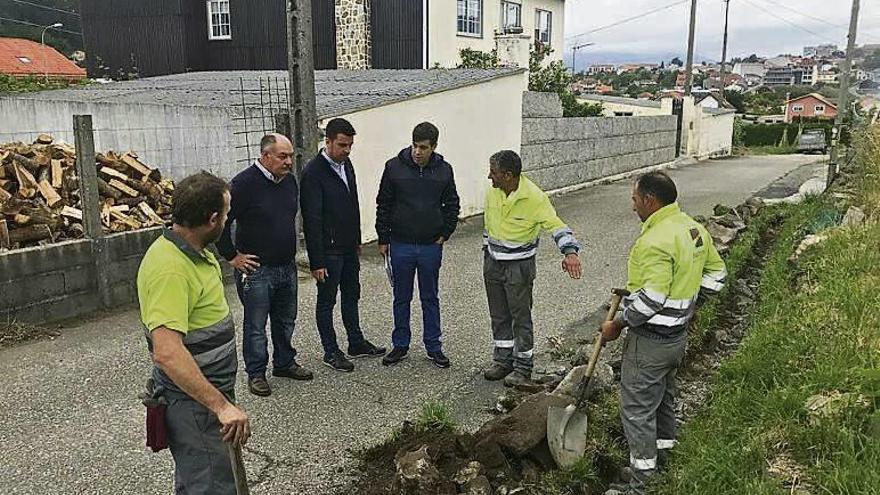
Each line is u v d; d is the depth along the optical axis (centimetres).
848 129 2230
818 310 560
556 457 385
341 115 906
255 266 479
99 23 2214
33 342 591
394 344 552
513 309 504
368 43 1959
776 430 395
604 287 780
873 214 907
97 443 426
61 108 1239
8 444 424
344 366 539
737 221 1063
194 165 1009
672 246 355
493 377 523
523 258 494
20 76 2319
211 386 265
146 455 412
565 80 2053
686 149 2456
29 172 713
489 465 384
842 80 1523
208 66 2180
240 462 279
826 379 436
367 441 431
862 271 654
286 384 516
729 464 364
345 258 544
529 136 1401
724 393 471
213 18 2155
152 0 2139
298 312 683
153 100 1179
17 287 608
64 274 640
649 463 375
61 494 373
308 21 788
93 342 593
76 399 486
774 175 1986
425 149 520
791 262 795
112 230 694
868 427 374
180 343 263
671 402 399
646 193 364
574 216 1255
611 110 3078
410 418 461
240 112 945
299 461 409
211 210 273
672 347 367
